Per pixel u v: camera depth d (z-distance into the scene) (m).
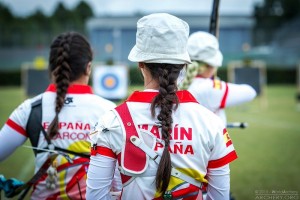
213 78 2.59
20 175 4.71
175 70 1.54
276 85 21.20
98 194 1.53
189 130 1.53
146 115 1.52
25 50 24.70
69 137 1.96
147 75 1.57
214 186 1.58
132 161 1.50
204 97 2.32
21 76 19.94
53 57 2.03
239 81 12.09
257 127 8.25
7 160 5.47
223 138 1.57
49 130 1.94
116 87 11.06
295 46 25.77
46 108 1.97
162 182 1.48
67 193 1.95
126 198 1.52
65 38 2.04
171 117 1.52
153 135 1.51
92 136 1.55
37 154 1.98
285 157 5.65
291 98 13.96
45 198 1.98
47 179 1.95
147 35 1.53
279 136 7.28
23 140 2.01
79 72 2.02
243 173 4.80
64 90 1.97
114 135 1.51
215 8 2.58
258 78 12.09
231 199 2.70
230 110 11.11
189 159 1.52
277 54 24.84
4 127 1.98
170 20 1.53
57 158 1.95
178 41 1.53
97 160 1.52
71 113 1.96
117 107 1.56
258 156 5.71
